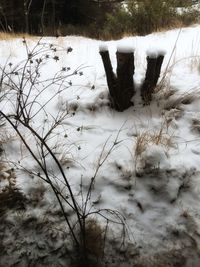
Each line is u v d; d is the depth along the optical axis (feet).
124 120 10.82
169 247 7.11
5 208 7.77
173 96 11.39
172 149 9.23
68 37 24.13
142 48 17.81
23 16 37.88
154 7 25.44
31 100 12.31
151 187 8.11
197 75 12.94
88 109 11.30
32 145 9.55
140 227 7.47
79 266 6.87
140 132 10.09
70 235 7.28
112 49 18.15
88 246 7.11
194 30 21.12
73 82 13.34
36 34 37.24
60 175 8.61
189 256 6.97
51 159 8.98
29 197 8.01
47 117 10.83
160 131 9.36
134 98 11.38
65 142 9.78
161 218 7.61
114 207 7.85
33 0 38.70
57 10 41.01
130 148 9.34
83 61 16.01
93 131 10.32
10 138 9.73
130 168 8.56
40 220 7.54
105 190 8.23
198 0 29.89
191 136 9.89
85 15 42.04
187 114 10.68
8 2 36.50
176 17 25.64
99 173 8.56
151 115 10.89
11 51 18.06
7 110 11.57
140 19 26.00
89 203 7.94
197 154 9.11
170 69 13.28
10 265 6.88
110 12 40.37
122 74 10.44
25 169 7.91
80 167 8.82
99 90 11.93
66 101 11.69
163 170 8.25
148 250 7.07
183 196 8.11
